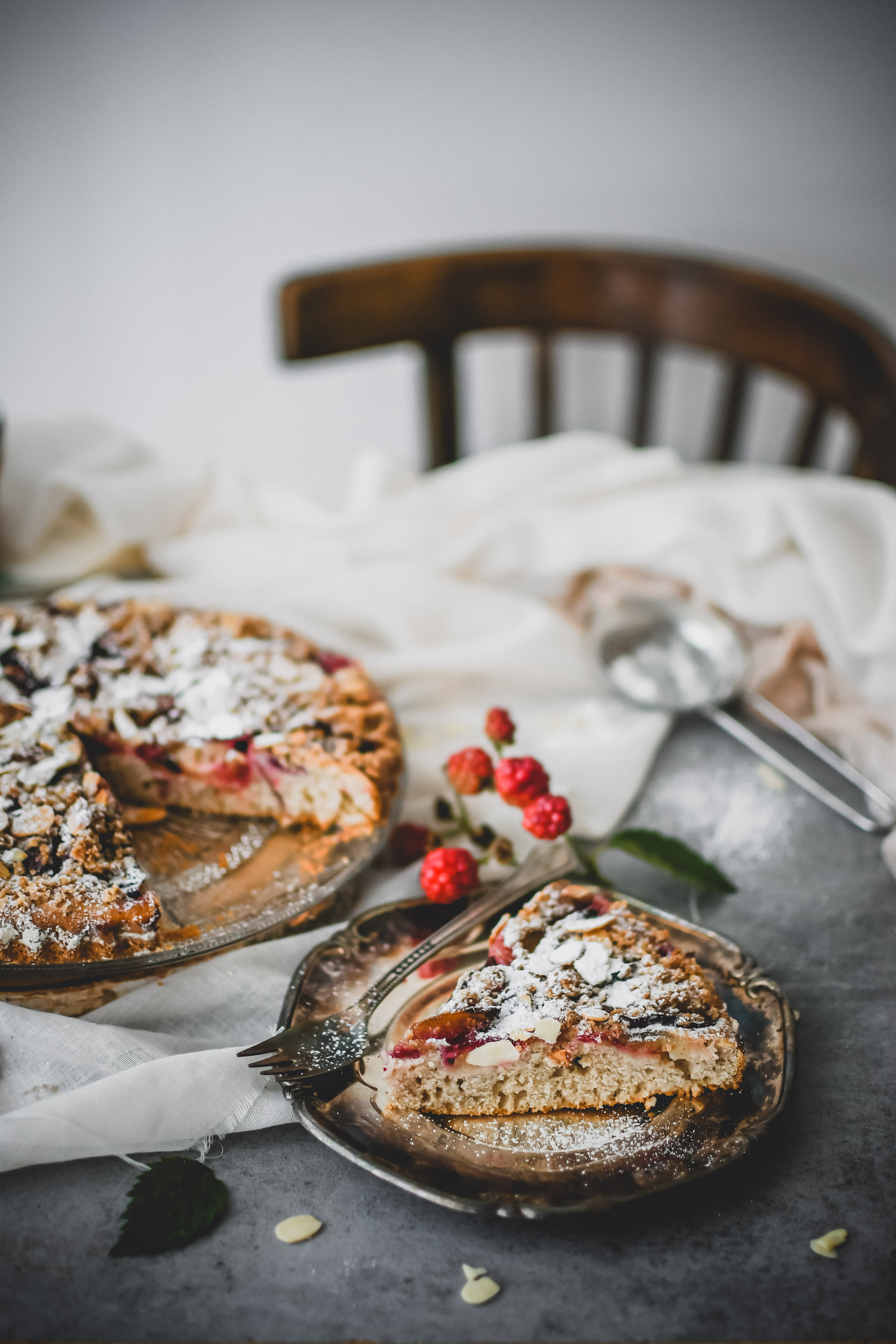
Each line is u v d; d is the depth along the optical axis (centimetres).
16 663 82
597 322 112
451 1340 62
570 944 70
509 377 135
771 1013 69
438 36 115
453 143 122
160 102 120
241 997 71
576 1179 64
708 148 119
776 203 121
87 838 73
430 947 71
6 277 132
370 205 127
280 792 78
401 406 139
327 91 119
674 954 70
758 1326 62
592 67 116
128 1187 66
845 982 73
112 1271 64
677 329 110
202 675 82
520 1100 68
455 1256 64
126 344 137
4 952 69
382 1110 67
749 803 81
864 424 102
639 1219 65
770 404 133
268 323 135
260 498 97
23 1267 64
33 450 97
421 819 79
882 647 86
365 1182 66
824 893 77
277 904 73
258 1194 66
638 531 91
